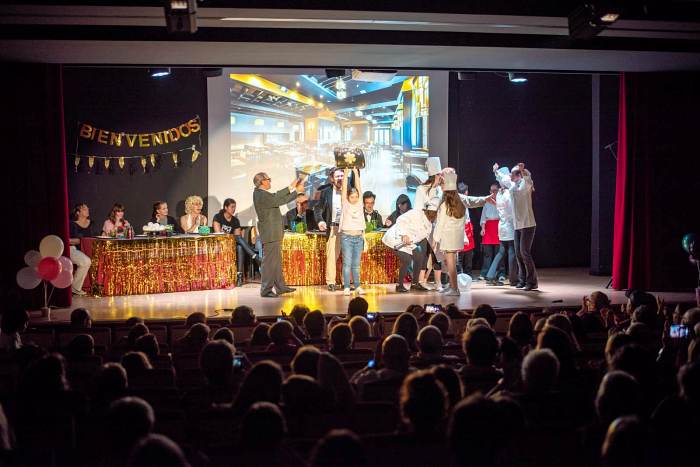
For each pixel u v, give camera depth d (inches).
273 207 402.9
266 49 338.6
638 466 96.8
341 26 321.1
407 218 414.6
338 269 449.1
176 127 494.0
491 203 476.7
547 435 113.3
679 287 423.5
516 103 541.6
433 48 341.1
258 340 208.7
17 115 367.9
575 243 558.3
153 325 254.7
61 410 134.3
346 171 406.9
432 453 108.7
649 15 312.5
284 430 100.5
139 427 103.9
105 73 482.3
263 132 504.4
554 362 135.2
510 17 310.3
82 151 481.1
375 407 128.2
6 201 369.4
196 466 106.4
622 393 116.0
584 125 553.6
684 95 418.0
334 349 183.6
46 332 242.7
